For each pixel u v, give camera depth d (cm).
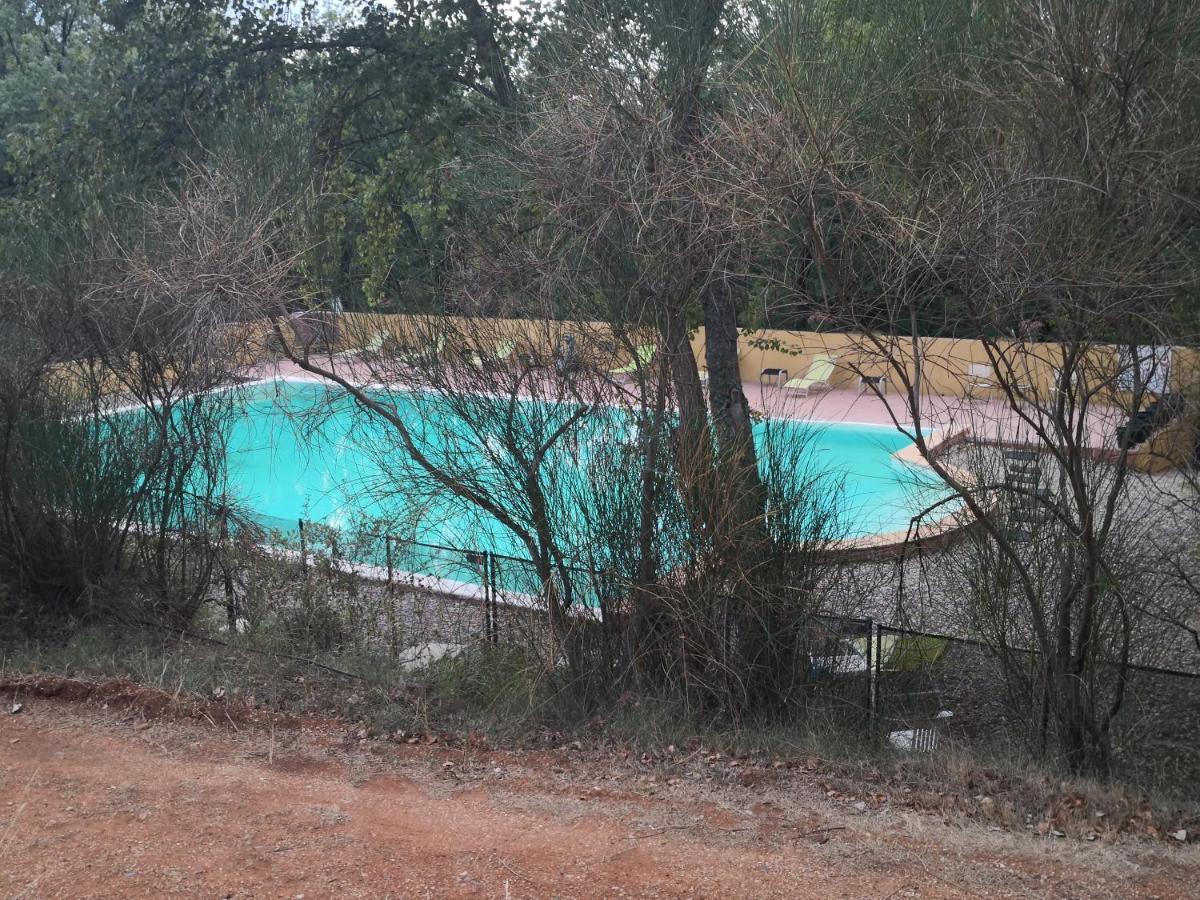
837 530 689
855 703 663
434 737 591
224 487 891
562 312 648
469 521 756
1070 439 553
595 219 618
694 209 584
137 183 1024
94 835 442
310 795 493
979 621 670
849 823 469
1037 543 634
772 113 530
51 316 786
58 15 1988
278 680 674
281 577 834
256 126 869
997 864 427
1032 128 516
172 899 391
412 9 1198
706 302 816
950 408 659
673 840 449
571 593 678
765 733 617
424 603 846
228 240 651
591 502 662
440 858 428
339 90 1214
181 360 784
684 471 634
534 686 652
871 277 538
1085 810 496
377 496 742
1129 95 510
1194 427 592
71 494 808
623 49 640
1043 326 546
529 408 661
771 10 644
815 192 512
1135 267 485
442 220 878
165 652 718
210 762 532
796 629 667
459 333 661
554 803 490
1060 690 618
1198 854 440
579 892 400
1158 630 662
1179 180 513
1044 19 510
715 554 641
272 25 1216
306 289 716
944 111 549
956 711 700
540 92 683
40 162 1209
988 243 483
